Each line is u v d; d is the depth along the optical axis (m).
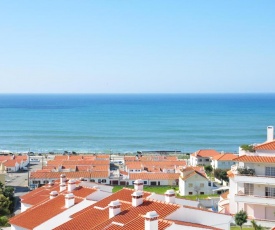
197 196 137.25
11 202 105.31
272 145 83.75
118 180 165.38
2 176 137.12
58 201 61.44
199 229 42.75
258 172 83.00
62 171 171.50
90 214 50.59
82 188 64.69
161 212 45.31
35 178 162.75
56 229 48.84
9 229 69.50
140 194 48.28
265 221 81.06
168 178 163.00
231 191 87.94
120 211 47.25
